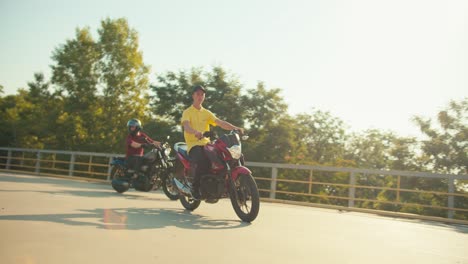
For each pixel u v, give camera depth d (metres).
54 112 40.09
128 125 9.40
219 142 5.81
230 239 4.17
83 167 33.31
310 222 6.27
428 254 4.25
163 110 28.33
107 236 3.78
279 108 27.80
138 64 41.34
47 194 7.34
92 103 40.53
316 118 45.25
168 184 8.43
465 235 6.17
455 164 22.02
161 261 3.04
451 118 22.72
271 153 25.83
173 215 5.82
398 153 23.50
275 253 3.65
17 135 42.94
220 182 5.84
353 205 10.05
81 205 6.04
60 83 40.75
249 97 27.59
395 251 4.28
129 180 9.29
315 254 3.76
